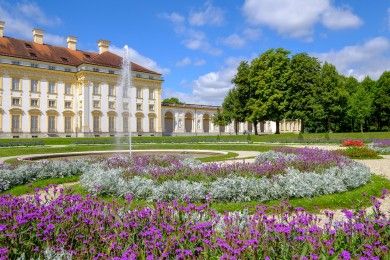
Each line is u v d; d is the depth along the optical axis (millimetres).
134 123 64812
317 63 56656
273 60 52688
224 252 4176
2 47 54062
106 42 67125
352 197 9820
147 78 66438
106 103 61531
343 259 3865
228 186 9492
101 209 5906
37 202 6160
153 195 9367
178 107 76312
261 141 43750
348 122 69375
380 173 14930
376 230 4840
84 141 44062
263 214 5504
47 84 57594
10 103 53812
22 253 4410
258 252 4301
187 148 30859
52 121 58156
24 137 54969
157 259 4148
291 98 52469
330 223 5234
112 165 14562
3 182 11992
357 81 74750
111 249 4496
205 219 5691
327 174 10922
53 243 4816
